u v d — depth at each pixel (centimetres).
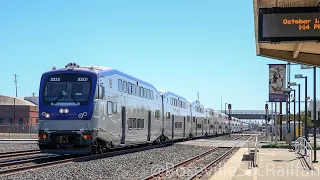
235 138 6322
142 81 3086
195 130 5322
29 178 1445
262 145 3650
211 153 3073
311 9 1134
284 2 1161
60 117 2125
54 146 2130
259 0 1159
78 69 2208
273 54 1725
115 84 2473
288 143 3278
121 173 1703
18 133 7019
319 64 1719
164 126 3756
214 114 6962
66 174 1584
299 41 1134
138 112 2934
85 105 2125
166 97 3872
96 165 1906
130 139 2759
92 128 2122
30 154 2509
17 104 9144
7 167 1761
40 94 2186
